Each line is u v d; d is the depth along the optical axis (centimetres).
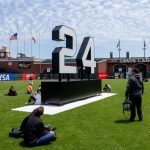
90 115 1405
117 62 8375
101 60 8300
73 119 1301
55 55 1861
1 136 995
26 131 868
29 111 1558
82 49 2291
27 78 7794
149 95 2431
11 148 855
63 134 1016
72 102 1966
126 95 1223
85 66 2300
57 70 1847
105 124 1178
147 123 1189
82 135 1001
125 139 943
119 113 1455
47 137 889
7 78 7206
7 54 9525
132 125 1152
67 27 1931
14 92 2525
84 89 2186
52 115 1419
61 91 1795
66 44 2000
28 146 870
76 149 841
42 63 8562
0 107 1728
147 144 886
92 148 850
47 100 1831
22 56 9388
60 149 841
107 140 934
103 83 4716
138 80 1199
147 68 8275
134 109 1225
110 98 2223
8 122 1239
